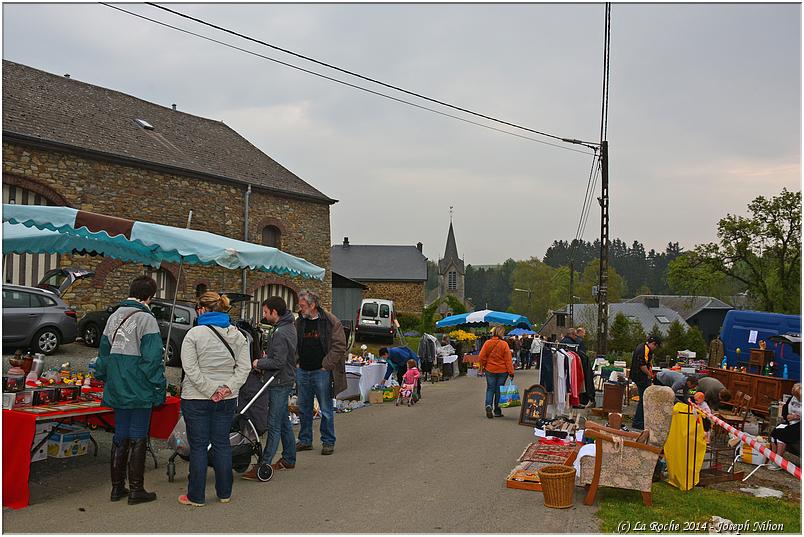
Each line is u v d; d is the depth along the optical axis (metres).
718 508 6.59
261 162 27.23
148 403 6.10
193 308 16.38
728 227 43.81
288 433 7.76
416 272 58.53
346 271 58.06
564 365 12.02
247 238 24.41
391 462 8.30
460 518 6.06
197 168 22.41
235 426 7.21
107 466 7.44
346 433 10.38
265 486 6.98
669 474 7.52
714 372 15.80
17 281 16.91
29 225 7.60
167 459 8.02
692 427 7.34
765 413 14.18
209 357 6.09
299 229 27.05
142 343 6.09
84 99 22.28
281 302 7.44
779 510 6.62
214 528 5.55
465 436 10.32
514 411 13.53
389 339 34.41
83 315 18.47
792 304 42.31
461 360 26.61
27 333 14.59
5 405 6.27
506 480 7.29
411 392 14.38
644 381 11.42
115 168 19.67
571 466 7.30
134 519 5.70
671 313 67.12
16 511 5.78
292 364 7.50
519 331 33.09
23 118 18.22
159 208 21.05
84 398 7.13
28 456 5.94
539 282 96.69
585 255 146.50
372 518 5.97
